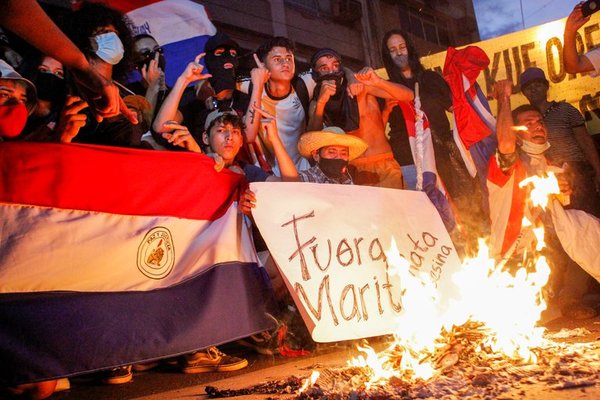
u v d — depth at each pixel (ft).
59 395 10.29
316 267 11.59
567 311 15.66
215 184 11.37
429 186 17.90
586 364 8.62
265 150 16.69
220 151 13.42
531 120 18.17
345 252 12.06
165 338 9.72
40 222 9.00
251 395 8.84
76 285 9.12
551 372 8.28
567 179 17.98
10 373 8.28
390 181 17.71
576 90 18.54
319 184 12.60
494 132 18.52
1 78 9.97
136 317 9.54
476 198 18.42
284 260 11.37
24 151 9.09
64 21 12.26
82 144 9.66
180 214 10.69
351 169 17.48
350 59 44.57
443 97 18.67
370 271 12.16
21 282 8.64
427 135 18.06
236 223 11.58
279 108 16.74
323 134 15.01
